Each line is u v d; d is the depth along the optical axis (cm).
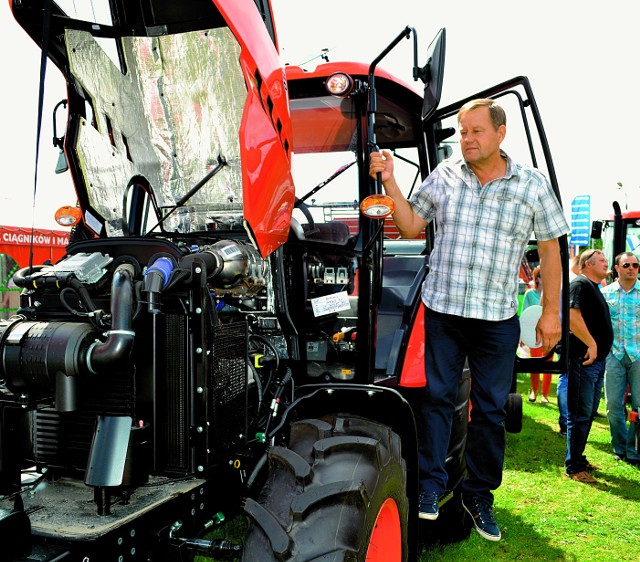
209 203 263
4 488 185
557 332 267
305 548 164
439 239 266
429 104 237
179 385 187
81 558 152
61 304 195
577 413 457
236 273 210
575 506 403
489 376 261
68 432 193
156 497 179
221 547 178
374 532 196
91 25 230
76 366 170
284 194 220
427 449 260
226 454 201
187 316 185
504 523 372
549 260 266
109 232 254
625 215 988
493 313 255
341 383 225
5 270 621
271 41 217
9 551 137
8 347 176
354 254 255
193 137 257
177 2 230
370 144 247
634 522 378
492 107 246
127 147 263
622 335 502
